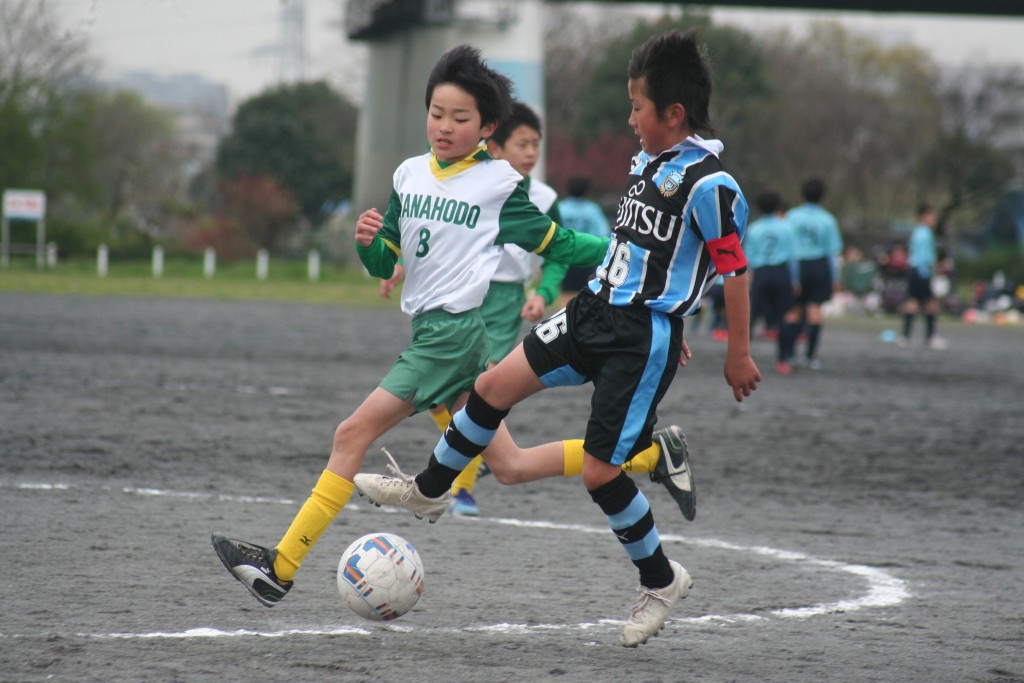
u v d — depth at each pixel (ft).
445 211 54.80
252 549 49.90
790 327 200.85
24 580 56.08
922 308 282.77
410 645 47.88
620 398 48.06
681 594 48.75
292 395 142.51
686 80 48.19
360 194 645.10
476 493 88.28
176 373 161.58
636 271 48.52
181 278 493.36
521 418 132.57
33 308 284.20
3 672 42.11
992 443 126.82
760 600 58.65
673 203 48.01
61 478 84.79
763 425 134.41
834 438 126.00
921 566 68.44
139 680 41.65
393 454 103.30
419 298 55.57
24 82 528.22
